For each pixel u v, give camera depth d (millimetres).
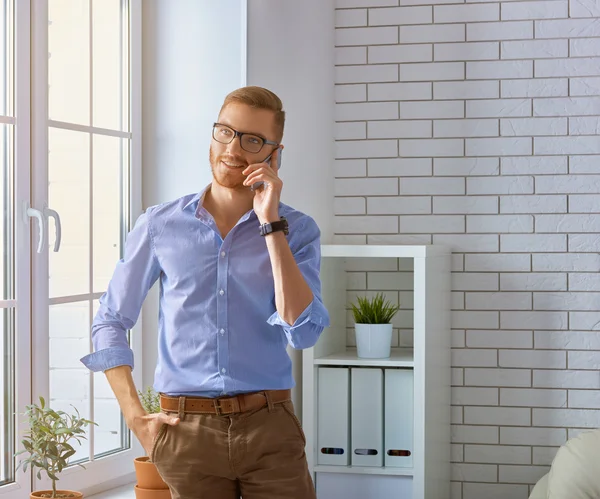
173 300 1849
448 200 3623
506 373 3600
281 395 1843
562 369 3566
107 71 2881
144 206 3061
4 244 2459
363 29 3660
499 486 3598
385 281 3623
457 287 3613
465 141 3613
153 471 2453
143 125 3061
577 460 2875
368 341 3115
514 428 3592
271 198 1748
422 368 2969
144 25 3057
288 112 3203
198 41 3018
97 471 2775
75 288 2719
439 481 3311
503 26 3602
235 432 1767
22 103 2484
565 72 3568
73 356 2709
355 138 3670
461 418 3607
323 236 3518
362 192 3666
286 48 3217
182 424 1791
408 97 3637
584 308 3559
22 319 2484
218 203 1876
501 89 3604
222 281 1815
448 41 3615
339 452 3043
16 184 2475
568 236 3566
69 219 2691
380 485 3025
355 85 3666
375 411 3033
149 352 3039
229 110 1798
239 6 2980
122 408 1856
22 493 2477
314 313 1754
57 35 2639
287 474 1798
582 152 3559
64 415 2658
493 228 3605
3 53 2453
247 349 1814
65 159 2674
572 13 3561
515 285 3594
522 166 3594
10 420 2469
